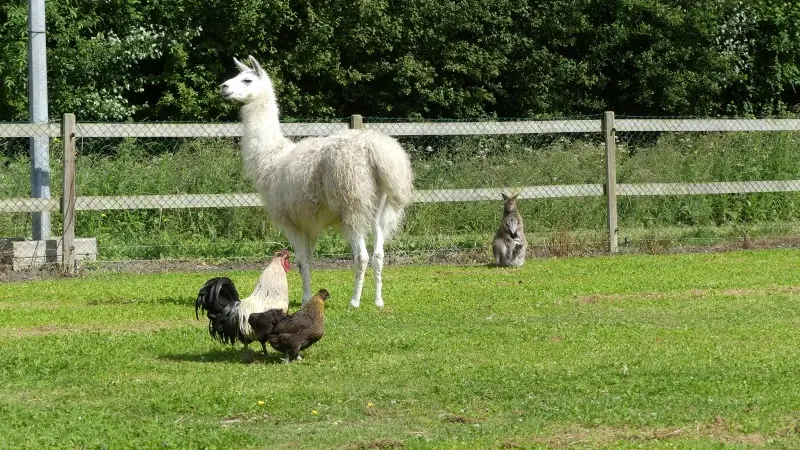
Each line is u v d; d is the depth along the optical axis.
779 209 20.33
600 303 11.91
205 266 15.94
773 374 8.11
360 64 28.95
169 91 27.88
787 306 11.52
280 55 28.38
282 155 11.91
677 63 30.56
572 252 17.03
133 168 17.98
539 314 11.20
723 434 6.53
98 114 26.16
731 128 18.12
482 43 29.69
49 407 7.34
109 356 9.00
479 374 8.20
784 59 31.98
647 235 18.06
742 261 15.69
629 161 20.17
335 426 6.81
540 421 6.83
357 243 11.31
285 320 8.52
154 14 27.86
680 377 8.03
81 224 17.14
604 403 7.23
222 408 7.25
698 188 17.72
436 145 21.50
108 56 26.11
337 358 8.84
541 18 29.69
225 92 11.95
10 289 13.45
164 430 6.68
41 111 16.31
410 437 6.53
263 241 17.41
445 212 18.05
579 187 17.20
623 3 29.94
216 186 17.80
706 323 10.52
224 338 8.87
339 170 10.96
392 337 9.78
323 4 28.27
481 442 6.36
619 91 31.03
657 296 12.40
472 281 13.91
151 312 11.45
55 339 9.81
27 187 18.39
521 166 19.38
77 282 14.11
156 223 17.45
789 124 18.45
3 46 25.20
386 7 28.59
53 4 25.80
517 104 30.33
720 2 30.25
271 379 8.08
